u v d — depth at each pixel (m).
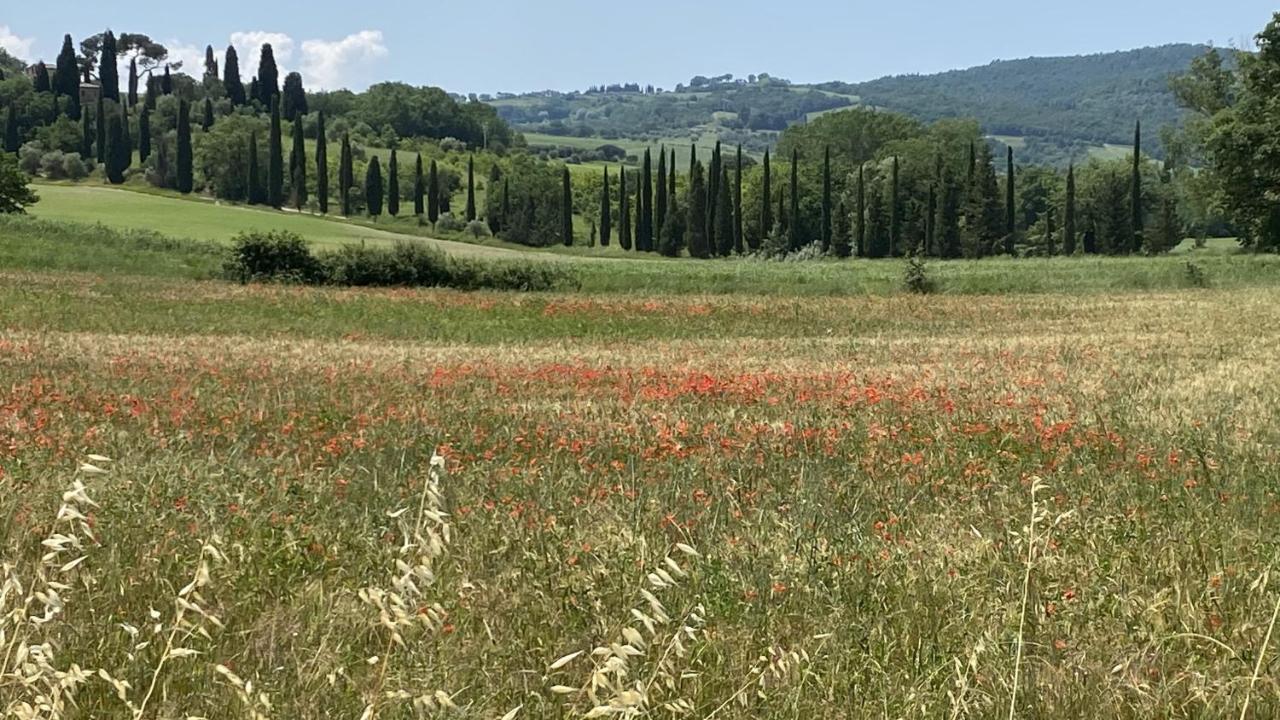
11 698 4.04
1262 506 8.09
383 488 8.64
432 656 4.68
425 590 5.18
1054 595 5.80
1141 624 5.43
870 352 23.27
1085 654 5.04
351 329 28.02
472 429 12.16
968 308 34.56
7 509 6.87
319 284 39.94
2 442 10.12
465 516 7.62
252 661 4.80
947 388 16.27
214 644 4.87
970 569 6.28
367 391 15.89
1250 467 9.70
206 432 11.62
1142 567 6.36
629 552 6.49
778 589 5.90
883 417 13.19
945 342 25.06
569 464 10.28
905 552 6.68
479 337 27.28
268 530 6.87
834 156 138.88
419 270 40.47
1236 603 5.67
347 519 7.52
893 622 5.56
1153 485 8.92
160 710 4.11
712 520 7.76
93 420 12.09
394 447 10.90
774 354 23.09
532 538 6.92
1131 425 12.34
